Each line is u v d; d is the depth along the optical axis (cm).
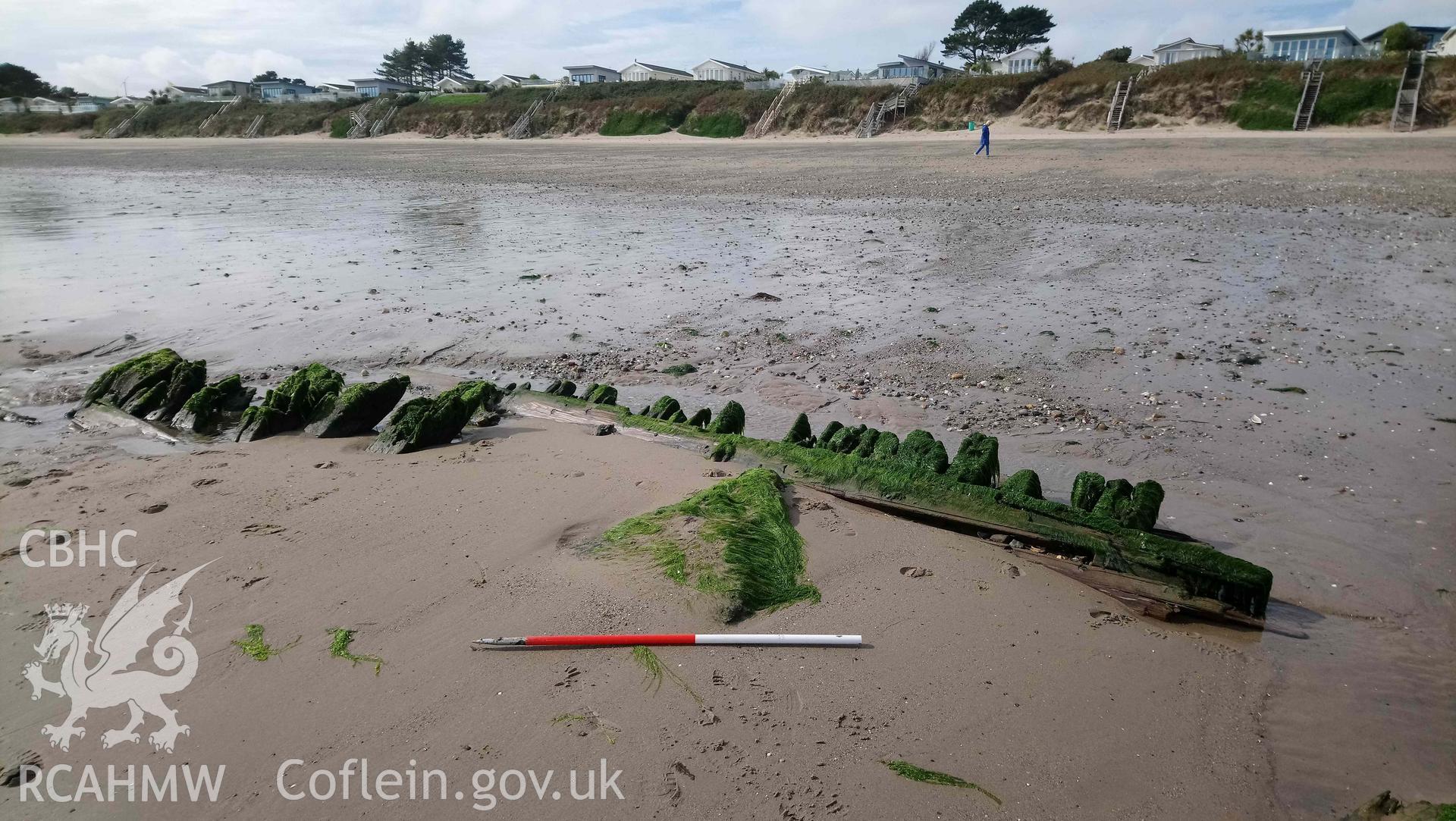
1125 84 4412
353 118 7725
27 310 1160
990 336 968
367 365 936
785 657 403
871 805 316
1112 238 1534
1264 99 3962
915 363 890
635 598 449
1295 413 723
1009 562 497
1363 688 384
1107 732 356
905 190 2455
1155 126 4191
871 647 413
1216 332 952
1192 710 371
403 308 1156
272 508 569
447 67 13525
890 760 338
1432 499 566
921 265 1360
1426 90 3622
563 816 312
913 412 762
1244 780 332
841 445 640
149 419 757
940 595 462
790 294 1191
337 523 544
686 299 1183
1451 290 1098
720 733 353
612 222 1945
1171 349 898
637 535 507
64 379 888
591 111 6544
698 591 450
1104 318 1020
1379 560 491
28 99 10650
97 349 987
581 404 764
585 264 1435
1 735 355
